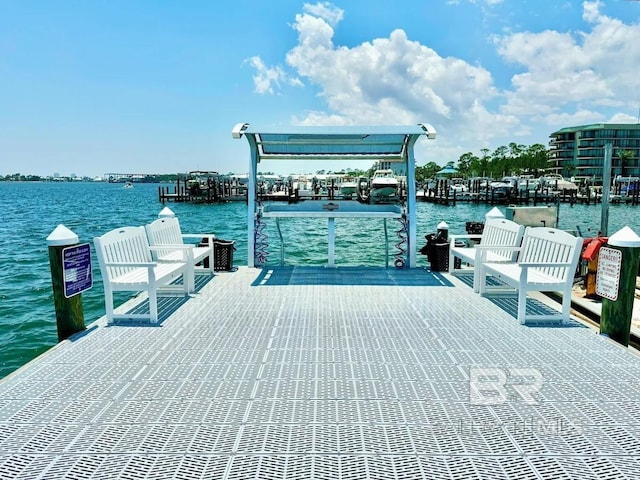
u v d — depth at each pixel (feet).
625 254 13.21
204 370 11.21
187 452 7.81
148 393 10.00
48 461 7.59
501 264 18.26
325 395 9.88
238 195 185.78
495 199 180.75
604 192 30.45
